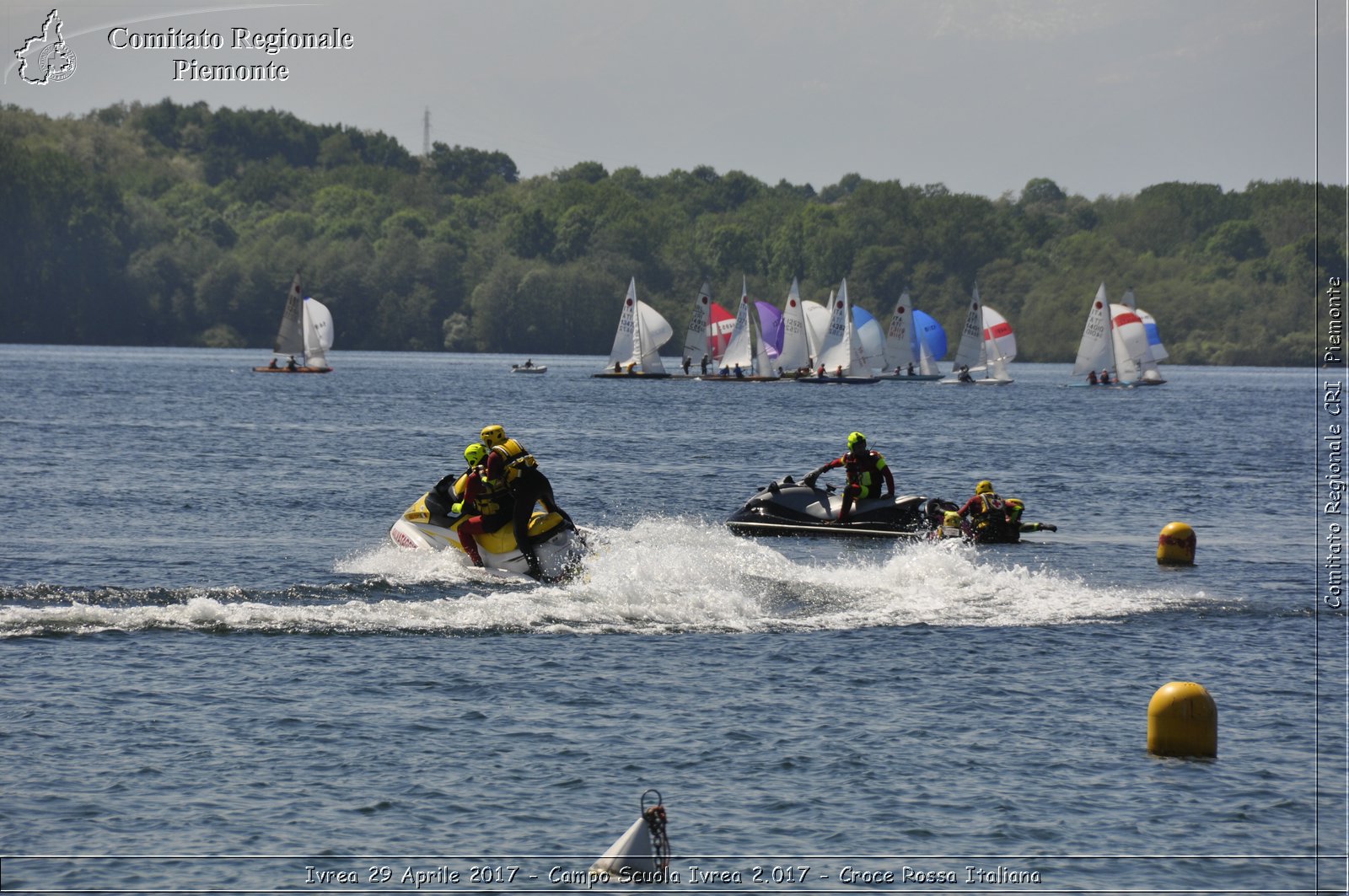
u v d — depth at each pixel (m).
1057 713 55.66
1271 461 182.00
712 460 170.25
